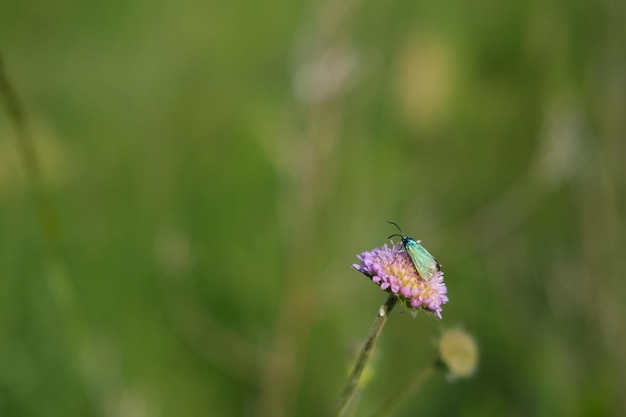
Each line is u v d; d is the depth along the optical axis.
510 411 0.64
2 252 0.66
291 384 0.64
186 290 0.66
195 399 0.64
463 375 0.52
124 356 0.64
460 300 0.69
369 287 0.68
